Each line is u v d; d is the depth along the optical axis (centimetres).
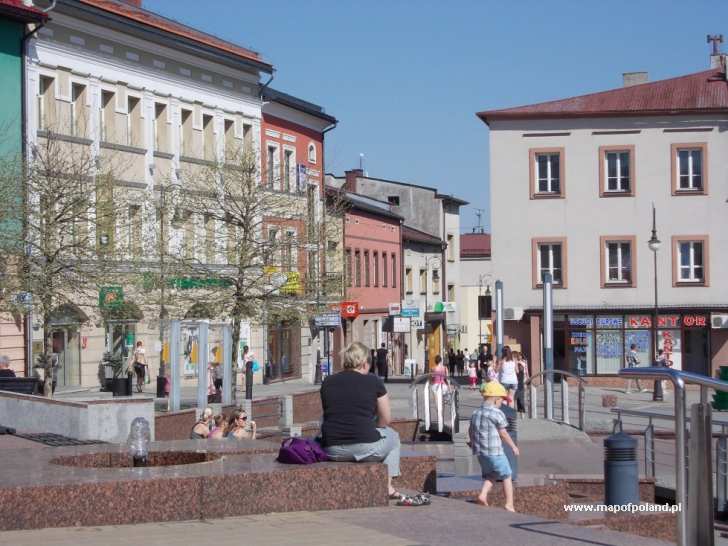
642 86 6512
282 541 1092
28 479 1198
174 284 4138
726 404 3772
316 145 6600
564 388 3303
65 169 3638
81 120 4622
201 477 1214
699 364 6134
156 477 1205
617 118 6234
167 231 4388
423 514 1270
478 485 1691
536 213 6288
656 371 989
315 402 3600
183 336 3278
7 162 3591
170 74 5150
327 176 9094
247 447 1507
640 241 6206
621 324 6175
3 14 4203
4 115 4216
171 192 4378
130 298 4006
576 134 6262
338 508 1283
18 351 4253
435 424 3103
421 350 8962
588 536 1181
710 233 6169
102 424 2242
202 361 3272
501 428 1557
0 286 3384
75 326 3731
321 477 1273
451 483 1720
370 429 1320
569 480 2012
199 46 5275
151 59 5025
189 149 5297
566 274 6244
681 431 977
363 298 7619
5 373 3103
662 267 6191
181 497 1202
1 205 3384
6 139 3950
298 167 6116
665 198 6200
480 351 7194
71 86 4559
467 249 11112
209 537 1109
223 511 1223
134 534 1124
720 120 6162
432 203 9462
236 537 1109
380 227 8031
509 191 6303
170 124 5156
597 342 6194
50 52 4441
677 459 980
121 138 4831
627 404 4819
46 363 3453
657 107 6197
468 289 10538
